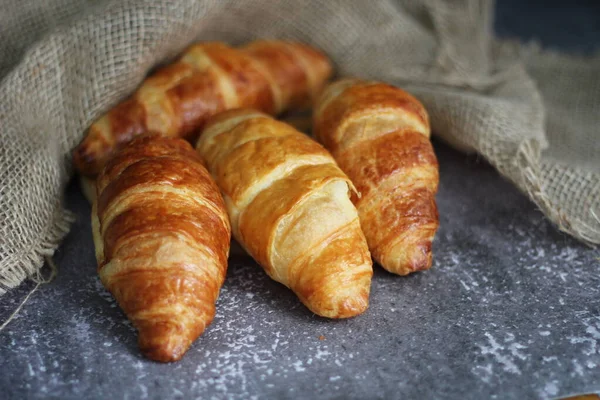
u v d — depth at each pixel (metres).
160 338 0.31
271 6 0.48
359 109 0.39
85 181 0.42
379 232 0.36
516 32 0.66
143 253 0.32
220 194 0.36
